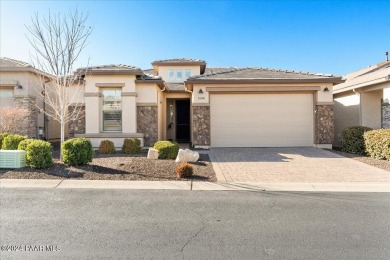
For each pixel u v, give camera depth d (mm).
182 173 8398
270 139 15078
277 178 8398
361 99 15680
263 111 15078
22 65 15477
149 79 14852
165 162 10289
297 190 7141
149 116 15117
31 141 9961
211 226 4727
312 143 15047
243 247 3949
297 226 4727
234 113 15109
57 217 5113
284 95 15062
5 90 15633
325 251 3828
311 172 9180
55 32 11203
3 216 5148
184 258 3629
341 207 5758
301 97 15078
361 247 3939
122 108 14586
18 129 15141
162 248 3906
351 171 9328
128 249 3871
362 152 12656
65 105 10844
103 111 14758
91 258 3615
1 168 8992
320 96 14766
